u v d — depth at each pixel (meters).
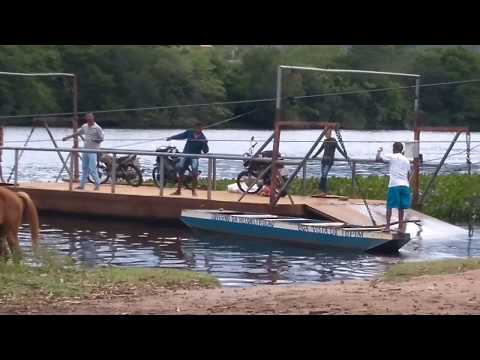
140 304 13.41
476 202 30.53
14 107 74.25
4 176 39.94
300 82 71.88
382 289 14.38
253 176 29.56
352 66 84.19
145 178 37.91
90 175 31.39
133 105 83.88
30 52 79.06
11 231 17.30
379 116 75.50
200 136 29.20
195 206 27.62
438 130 28.94
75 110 32.88
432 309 12.70
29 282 14.81
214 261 21.77
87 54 82.19
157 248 23.59
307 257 22.64
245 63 86.75
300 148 59.09
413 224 26.83
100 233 26.12
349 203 27.86
